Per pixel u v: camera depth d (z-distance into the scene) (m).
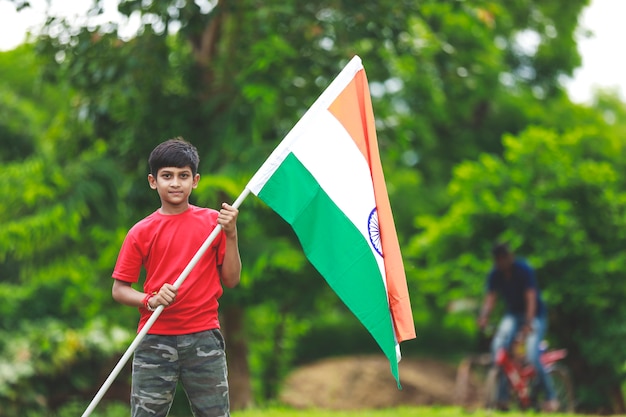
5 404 18.11
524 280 15.25
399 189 37.22
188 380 6.75
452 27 22.80
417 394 28.50
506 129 37.97
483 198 22.19
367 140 7.79
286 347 24.81
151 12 16.92
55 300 25.25
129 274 6.81
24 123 28.05
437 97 26.09
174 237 6.80
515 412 14.88
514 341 15.47
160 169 6.80
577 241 21.52
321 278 21.25
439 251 23.25
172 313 6.68
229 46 18.50
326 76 18.00
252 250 18.50
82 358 19.36
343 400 27.17
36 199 19.27
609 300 21.98
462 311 23.58
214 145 18.08
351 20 18.09
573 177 22.12
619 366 21.98
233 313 20.30
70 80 17.78
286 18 17.86
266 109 18.17
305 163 7.43
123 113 18.67
